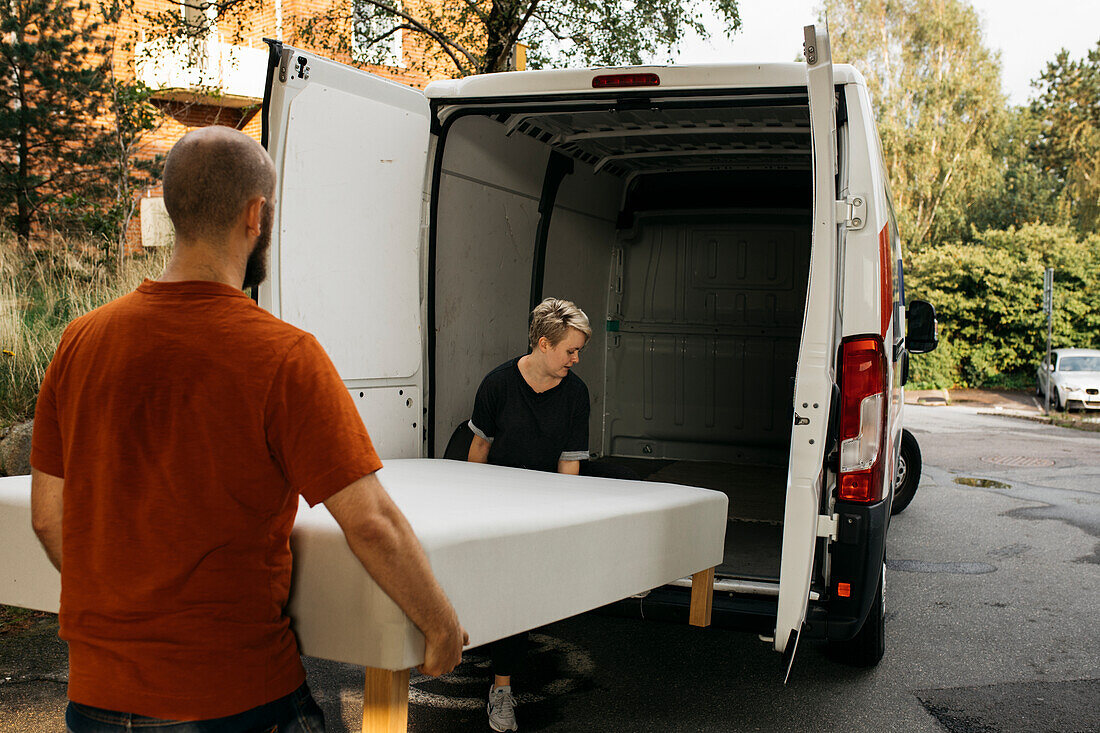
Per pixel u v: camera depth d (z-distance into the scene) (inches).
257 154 67.6
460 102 157.8
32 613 190.7
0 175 434.9
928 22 1344.7
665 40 445.1
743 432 268.1
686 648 180.9
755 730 143.2
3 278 342.0
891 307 136.4
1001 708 154.0
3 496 86.0
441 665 68.7
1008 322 1053.8
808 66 113.4
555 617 90.3
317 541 71.5
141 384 62.2
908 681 165.6
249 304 65.0
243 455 61.3
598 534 96.0
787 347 263.1
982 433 635.5
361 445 63.0
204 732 60.7
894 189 1336.1
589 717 146.6
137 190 468.4
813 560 120.4
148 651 60.3
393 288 151.5
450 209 172.7
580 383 152.6
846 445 129.0
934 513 327.9
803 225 258.7
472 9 434.6
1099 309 1048.2
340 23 466.6
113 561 61.7
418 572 65.0
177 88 549.0
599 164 233.8
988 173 1349.7
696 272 269.6
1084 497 365.1
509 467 135.6
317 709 68.8
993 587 229.8
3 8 428.8
